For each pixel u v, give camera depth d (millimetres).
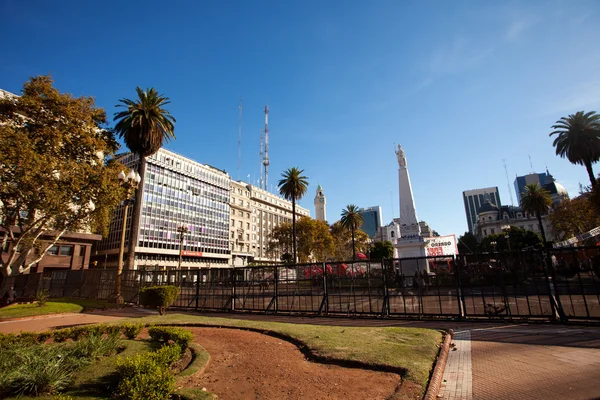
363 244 80625
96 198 23062
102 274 24672
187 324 11883
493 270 12727
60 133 21062
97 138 23906
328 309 15758
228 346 8383
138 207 25906
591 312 12453
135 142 25422
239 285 18266
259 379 5820
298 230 62500
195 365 6387
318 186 144250
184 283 20609
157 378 4641
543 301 14398
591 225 44344
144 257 62781
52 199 19797
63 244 40969
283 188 48531
